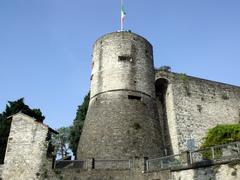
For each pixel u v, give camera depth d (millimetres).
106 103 26719
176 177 19234
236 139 24438
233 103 34938
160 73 31812
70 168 20016
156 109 28547
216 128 26344
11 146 20234
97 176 19891
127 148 24094
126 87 27188
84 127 27312
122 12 31891
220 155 18953
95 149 24625
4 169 19562
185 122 30672
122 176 20125
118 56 28391
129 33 29750
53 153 20625
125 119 25688
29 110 33188
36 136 20578
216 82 35250
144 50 29859
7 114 31844
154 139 26047
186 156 19422
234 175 17000
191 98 32406
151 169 20312
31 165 19719
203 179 18125
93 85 28688
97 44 30328
